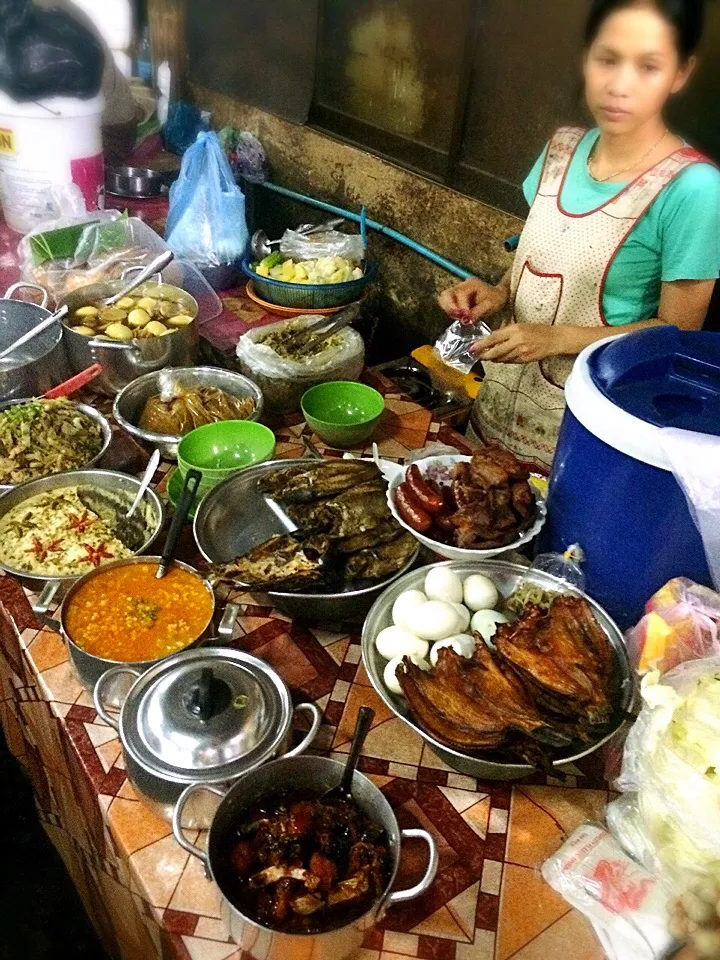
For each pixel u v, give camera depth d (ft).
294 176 13.39
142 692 4.08
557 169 7.25
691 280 6.47
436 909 3.69
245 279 10.48
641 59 5.65
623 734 4.31
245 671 4.20
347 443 6.94
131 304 8.18
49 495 5.82
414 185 11.12
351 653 5.03
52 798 6.03
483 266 10.59
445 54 10.18
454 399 9.64
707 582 4.75
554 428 7.88
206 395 6.97
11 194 9.88
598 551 4.95
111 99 11.72
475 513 4.97
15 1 8.72
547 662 4.09
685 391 4.73
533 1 8.86
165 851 3.85
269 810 3.73
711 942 3.29
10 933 6.88
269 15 12.62
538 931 3.63
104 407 7.40
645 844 3.73
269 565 4.72
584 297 7.22
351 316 7.96
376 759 4.38
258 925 3.14
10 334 7.75
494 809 4.16
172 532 5.08
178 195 9.94
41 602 4.83
